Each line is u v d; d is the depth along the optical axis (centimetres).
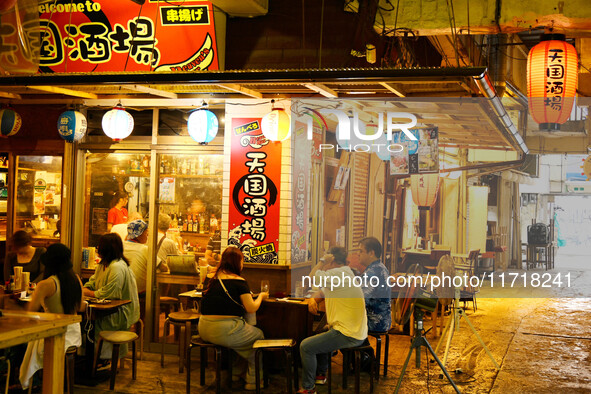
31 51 442
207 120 634
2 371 548
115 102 703
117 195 762
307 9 601
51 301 530
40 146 759
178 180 738
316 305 616
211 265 717
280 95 653
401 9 593
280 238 675
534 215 2027
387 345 654
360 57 592
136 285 666
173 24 609
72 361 540
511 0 577
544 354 769
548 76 593
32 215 775
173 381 613
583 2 561
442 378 646
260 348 557
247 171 685
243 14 613
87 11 625
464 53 741
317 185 745
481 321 990
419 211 1003
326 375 629
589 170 985
